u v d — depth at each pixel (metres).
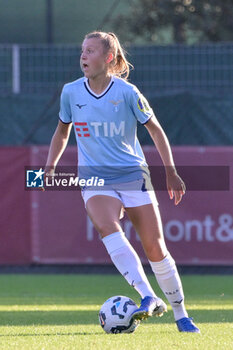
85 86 19.61
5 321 24.67
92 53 19.36
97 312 27.64
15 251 45.38
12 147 44.94
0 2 60.09
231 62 48.22
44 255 45.34
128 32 72.75
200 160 44.16
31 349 17.52
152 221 19.72
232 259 44.56
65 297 34.53
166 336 19.50
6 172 45.03
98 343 18.20
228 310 27.75
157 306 19.34
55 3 60.00
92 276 45.69
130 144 19.88
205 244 44.53
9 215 45.22
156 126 19.84
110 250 19.23
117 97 19.44
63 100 20.09
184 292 36.78
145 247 19.97
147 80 48.62
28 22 59.94
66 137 20.92
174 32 72.62
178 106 46.28
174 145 46.19
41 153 44.91
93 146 19.72
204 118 46.25
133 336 19.61
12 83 49.28
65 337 19.66
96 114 19.52
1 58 49.28
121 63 20.31
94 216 19.39
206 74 48.38
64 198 45.16
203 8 71.81
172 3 72.19
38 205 45.25
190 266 45.88
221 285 40.19
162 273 20.11
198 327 21.77
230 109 46.16
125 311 20.34
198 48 48.41
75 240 45.34
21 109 47.34
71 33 59.91
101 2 60.06
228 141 46.22
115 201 19.56
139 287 19.23
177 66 48.44
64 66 49.16
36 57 49.19
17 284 41.22
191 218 44.38
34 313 27.34
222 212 44.38
